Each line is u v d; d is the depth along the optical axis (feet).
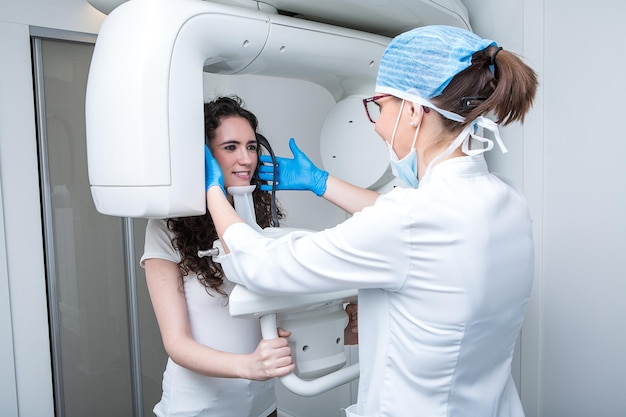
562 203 4.60
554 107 4.58
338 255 2.52
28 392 6.36
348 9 3.90
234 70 3.71
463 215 2.53
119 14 3.07
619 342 4.30
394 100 2.88
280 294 2.73
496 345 2.88
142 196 2.92
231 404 3.91
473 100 2.56
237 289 2.96
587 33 4.31
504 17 4.92
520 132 4.86
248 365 3.08
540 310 4.85
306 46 3.73
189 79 3.02
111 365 7.04
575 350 4.62
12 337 6.19
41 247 6.35
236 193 3.62
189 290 3.76
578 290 4.55
